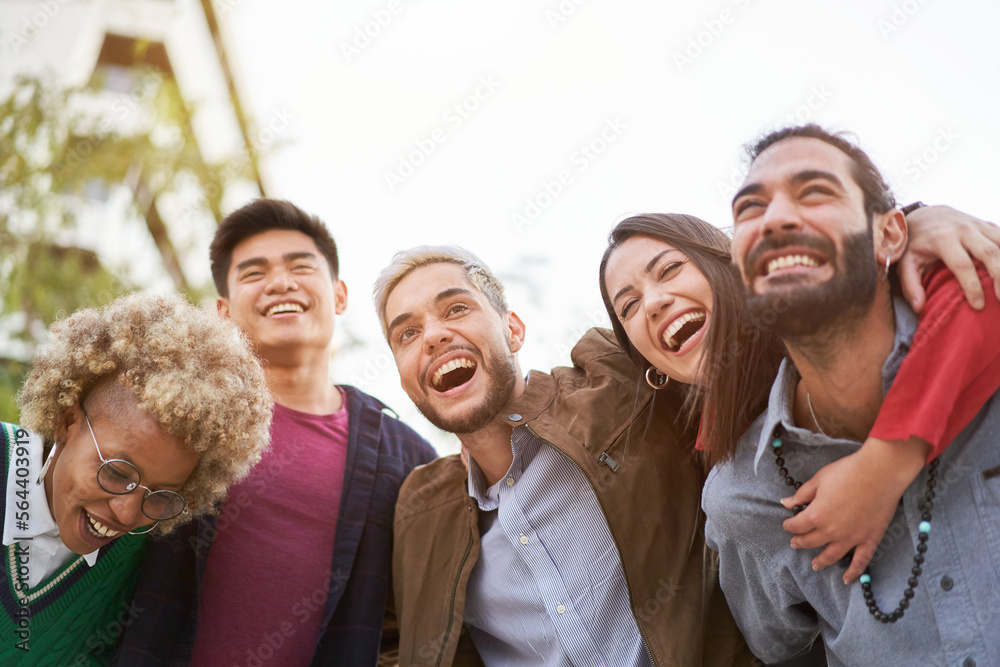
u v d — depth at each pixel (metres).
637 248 2.33
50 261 5.22
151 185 5.66
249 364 2.17
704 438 2.18
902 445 1.74
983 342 1.72
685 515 2.39
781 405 1.97
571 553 2.44
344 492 2.72
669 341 2.27
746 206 1.90
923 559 1.82
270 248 3.08
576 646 2.36
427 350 2.56
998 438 1.79
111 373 2.03
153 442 1.96
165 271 5.81
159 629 2.34
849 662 2.00
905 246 1.89
